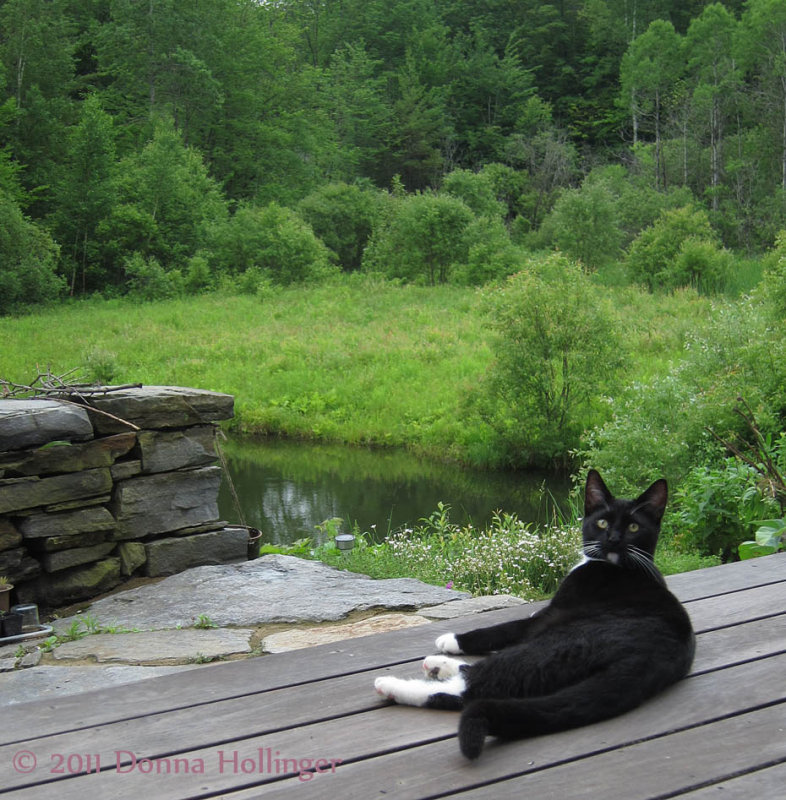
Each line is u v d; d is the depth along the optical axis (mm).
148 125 51656
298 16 79562
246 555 5887
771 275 13164
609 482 10164
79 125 44219
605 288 29703
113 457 5301
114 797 2020
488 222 36531
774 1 51281
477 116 70438
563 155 56062
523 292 15828
